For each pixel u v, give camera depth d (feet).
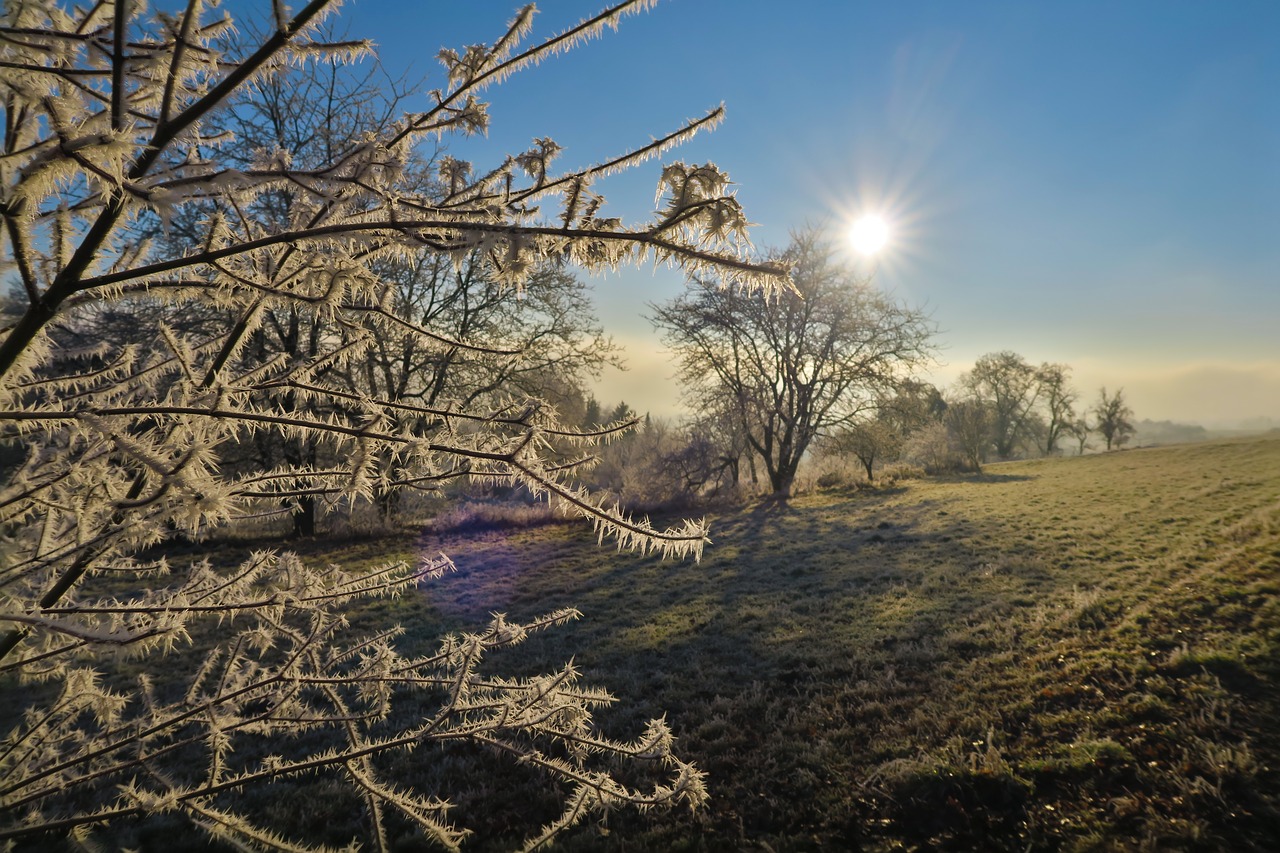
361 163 3.39
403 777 17.28
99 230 3.24
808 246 77.30
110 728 5.85
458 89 4.77
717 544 49.16
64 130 2.73
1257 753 14.29
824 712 19.58
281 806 15.71
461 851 14.32
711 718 19.95
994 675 20.45
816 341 78.69
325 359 5.02
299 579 5.37
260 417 3.58
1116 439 213.87
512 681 6.56
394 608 34.24
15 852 7.91
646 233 3.48
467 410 5.14
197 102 3.13
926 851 13.39
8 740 5.39
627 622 30.68
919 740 17.28
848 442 83.71
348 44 3.29
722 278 3.46
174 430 3.85
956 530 46.65
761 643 26.14
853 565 38.27
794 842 13.97
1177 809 13.17
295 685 5.72
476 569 43.39
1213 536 33.78
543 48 4.56
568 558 45.88
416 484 4.43
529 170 4.91
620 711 20.90
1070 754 15.48
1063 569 32.53
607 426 4.48
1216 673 17.87
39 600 4.50
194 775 16.72
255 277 4.16
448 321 55.31
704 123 3.96
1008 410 211.82
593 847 14.34
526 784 16.79
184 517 3.00
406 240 3.75
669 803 5.96
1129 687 18.13
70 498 4.74
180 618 4.05
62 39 3.14
